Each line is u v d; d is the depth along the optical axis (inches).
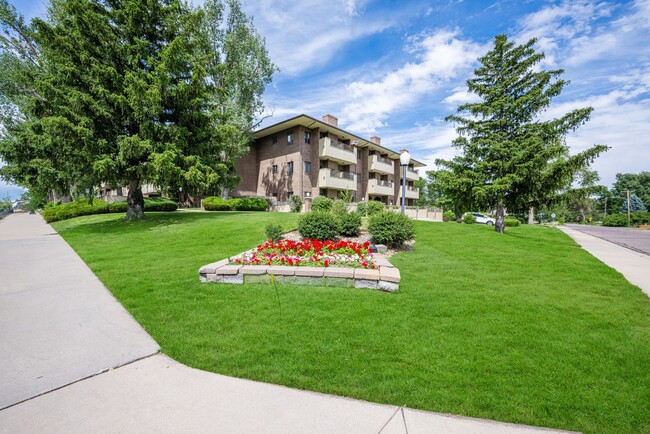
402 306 155.9
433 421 74.9
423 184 2271.2
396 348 112.1
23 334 122.6
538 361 104.8
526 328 133.0
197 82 534.3
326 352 108.7
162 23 542.3
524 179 451.2
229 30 870.4
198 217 559.8
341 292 174.9
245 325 131.7
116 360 102.8
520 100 441.7
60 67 439.2
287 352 108.5
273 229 305.9
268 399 82.7
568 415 78.2
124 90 461.1
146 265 245.9
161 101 490.3
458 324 135.0
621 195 2559.1
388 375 94.3
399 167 1464.1
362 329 128.4
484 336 123.8
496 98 481.7
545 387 89.9
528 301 169.0
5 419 73.8
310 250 226.2
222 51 861.2
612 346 117.4
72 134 427.2
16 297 168.9
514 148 448.8
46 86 422.3
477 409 79.7
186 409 78.4
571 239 510.3
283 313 144.7
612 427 74.4
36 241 389.7
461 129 509.0
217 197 871.1
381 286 178.4
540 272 238.7
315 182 995.3
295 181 976.3
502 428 73.1
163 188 522.6
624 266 282.8
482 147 492.4
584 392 87.8
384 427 72.4
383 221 298.5
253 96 909.8
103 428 71.2
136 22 509.4
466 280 209.9
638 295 184.4
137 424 72.7
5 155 458.0
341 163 1099.3
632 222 1753.2
